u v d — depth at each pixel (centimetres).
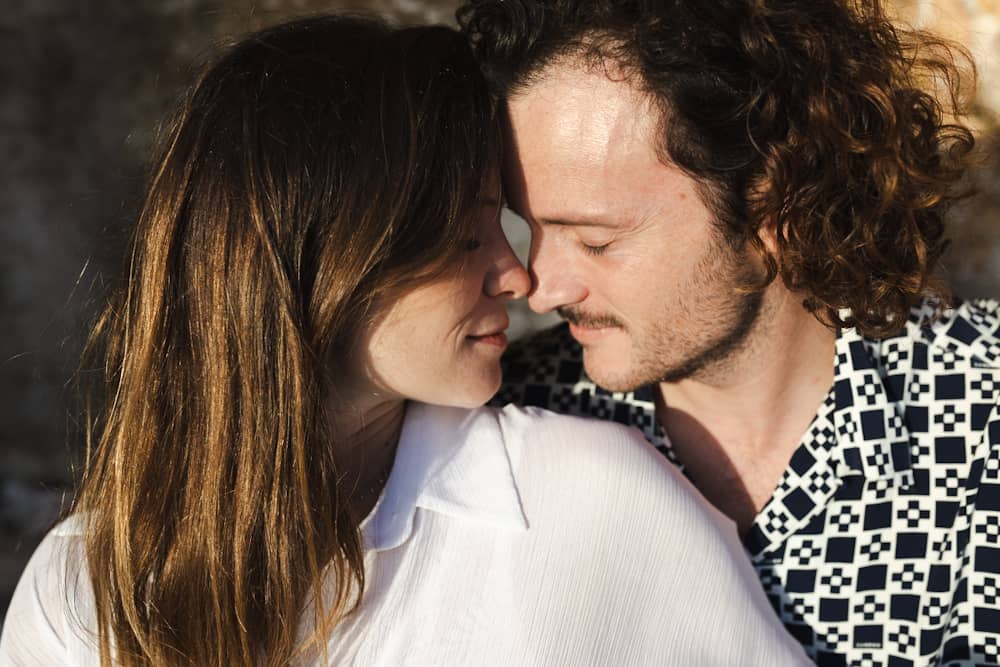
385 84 141
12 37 382
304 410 142
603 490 149
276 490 143
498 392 187
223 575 146
